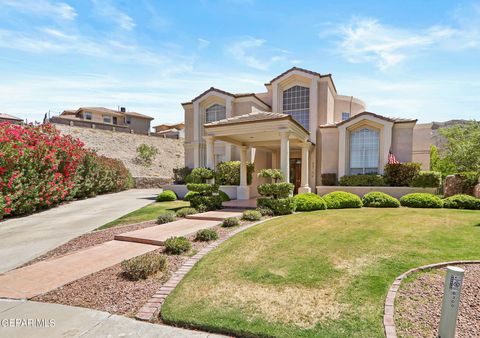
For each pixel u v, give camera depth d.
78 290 5.16
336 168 19.80
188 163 25.42
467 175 16.88
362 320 3.96
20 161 13.47
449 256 6.51
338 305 4.37
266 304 4.46
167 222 11.10
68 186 17.78
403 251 6.88
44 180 14.99
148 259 6.02
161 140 48.53
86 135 40.62
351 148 19.31
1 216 12.48
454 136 25.27
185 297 4.76
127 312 4.39
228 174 20.61
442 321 3.43
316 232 8.83
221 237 8.48
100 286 5.31
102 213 14.36
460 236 8.18
